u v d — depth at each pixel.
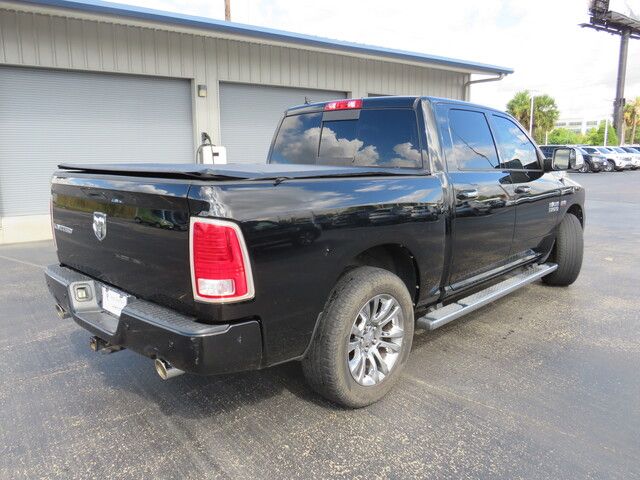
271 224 2.47
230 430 2.92
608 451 2.69
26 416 3.09
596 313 4.96
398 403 3.20
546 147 21.42
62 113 10.28
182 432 2.90
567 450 2.70
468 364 3.78
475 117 4.17
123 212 2.74
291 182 2.64
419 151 3.64
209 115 12.00
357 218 2.88
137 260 2.74
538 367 3.72
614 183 24.02
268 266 2.48
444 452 2.69
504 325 4.61
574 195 5.57
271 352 2.61
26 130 9.95
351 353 3.06
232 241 2.34
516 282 4.66
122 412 3.13
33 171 10.14
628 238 9.49
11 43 9.35
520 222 4.52
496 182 4.12
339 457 2.65
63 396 3.34
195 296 2.41
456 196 3.65
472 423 2.96
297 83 13.39
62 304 3.39
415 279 3.49
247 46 12.36
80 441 2.82
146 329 2.54
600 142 69.62
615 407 3.14
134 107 11.13
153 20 10.14
